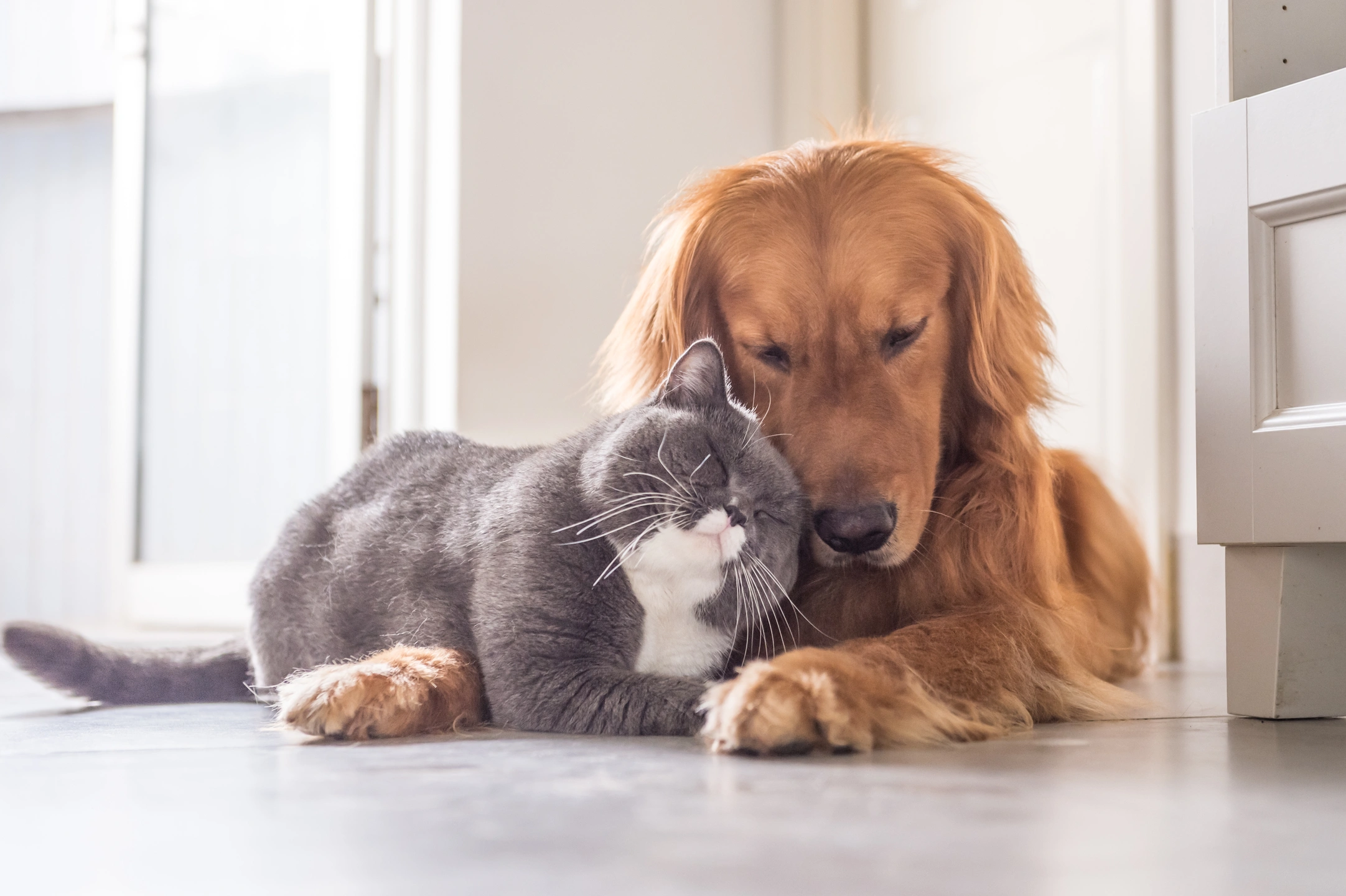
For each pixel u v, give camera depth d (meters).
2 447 5.72
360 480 1.78
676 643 1.52
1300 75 1.63
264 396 3.89
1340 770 1.14
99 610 5.67
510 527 1.46
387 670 1.38
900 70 3.67
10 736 1.41
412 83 3.22
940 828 0.87
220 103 4.01
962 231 1.80
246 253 3.95
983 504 1.74
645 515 1.43
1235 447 1.56
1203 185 1.60
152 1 4.23
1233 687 1.63
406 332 3.25
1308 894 0.70
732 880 0.72
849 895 0.69
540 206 3.21
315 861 0.77
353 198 3.33
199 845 0.81
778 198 1.77
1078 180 3.07
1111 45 2.96
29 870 0.76
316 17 3.67
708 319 1.83
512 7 3.16
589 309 3.28
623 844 0.81
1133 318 2.89
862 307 1.70
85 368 5.71
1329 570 1.59
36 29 5.50
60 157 5.76
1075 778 1.09
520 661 1.40
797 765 1.15
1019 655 1.56
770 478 1.54
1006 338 1.81
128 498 4.28
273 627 1.71
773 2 3.65
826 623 1.70
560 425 3.22
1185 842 0.83
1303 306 1.50
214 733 1.44
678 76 3.46
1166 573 2.82
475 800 0.96
